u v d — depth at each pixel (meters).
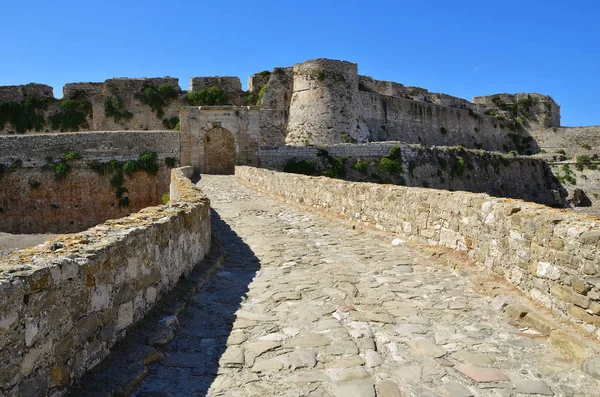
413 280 7.63
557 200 48.00
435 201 9.51
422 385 4.21
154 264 5.86
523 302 6.09
